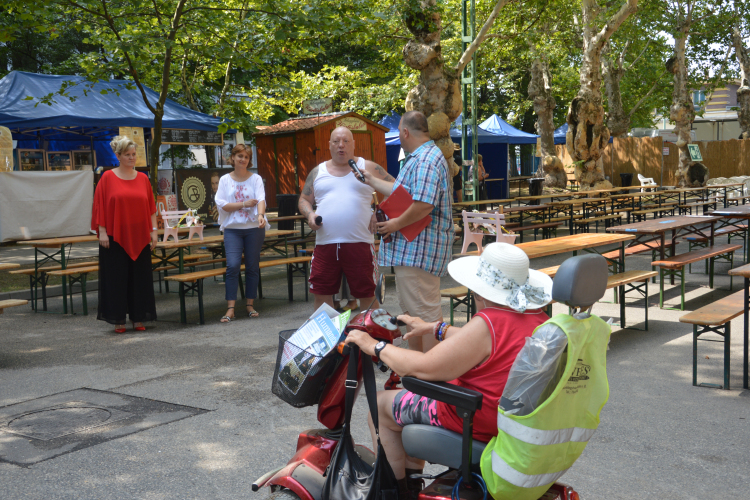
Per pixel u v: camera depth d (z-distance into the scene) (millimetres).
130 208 7215
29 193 14922
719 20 30219
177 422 4551
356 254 6316
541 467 2129
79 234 15742
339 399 2680
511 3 19094
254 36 10961
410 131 4629
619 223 17016
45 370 5938
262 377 5590
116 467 3830
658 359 5988
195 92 20531
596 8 23312
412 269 4664
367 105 22156
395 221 4602
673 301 8617
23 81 15875
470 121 16375
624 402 4852
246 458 3941
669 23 29188
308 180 6477
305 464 2615
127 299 7457
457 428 2426
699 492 3439
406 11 14859
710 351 6230
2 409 4887
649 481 3572
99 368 5969
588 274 2080
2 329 7750
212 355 6336
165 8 11422
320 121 17703
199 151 25922
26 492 3523
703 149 33406
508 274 2375
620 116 32719
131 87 11727
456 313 8148
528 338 2119
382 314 2590
